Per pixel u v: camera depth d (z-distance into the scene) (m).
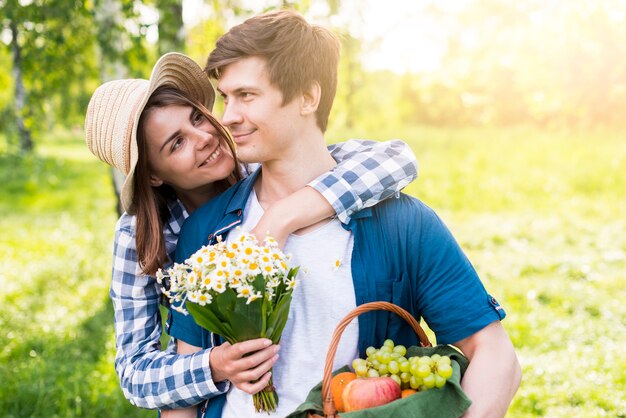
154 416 3.88
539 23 10.41
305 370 1.61
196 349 1.74
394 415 1.41
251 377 1.53
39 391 4.10
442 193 10.20
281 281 1.53
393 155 1.71
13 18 5.20
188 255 1.76
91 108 1.96
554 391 3.99
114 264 1.92
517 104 19.19
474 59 14.68
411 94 22.75
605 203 9.16
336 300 1.59
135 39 5.23
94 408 3.95
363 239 1.62
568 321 5.23
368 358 1.57
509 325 5.10
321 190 1.59
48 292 6.47
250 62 1.54
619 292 5.87
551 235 7.82
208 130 1.97
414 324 1.59
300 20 1.60
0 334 5.26
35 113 6.23
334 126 14.89
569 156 11.79
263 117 1.54
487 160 12.18
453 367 1.50
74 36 5.70
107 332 5.27
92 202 12.12
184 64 1.96
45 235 9.13
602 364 4.35
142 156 1.90
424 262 1.62
